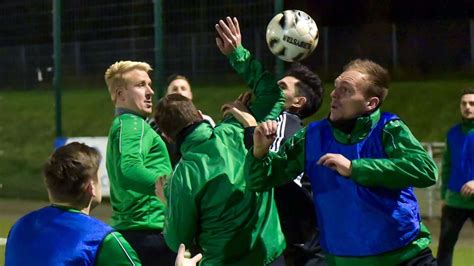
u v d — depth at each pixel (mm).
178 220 6391
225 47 7180
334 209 6004
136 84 8047
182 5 21297
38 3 25625
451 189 12500
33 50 25234
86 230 5082
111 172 7969
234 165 6461
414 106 29906
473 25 29156
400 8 33219
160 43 19125
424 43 29719
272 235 6676
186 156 6504
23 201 24219
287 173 6297
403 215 5914
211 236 6484
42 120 27391
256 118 7016
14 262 5156
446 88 29797
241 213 6430
